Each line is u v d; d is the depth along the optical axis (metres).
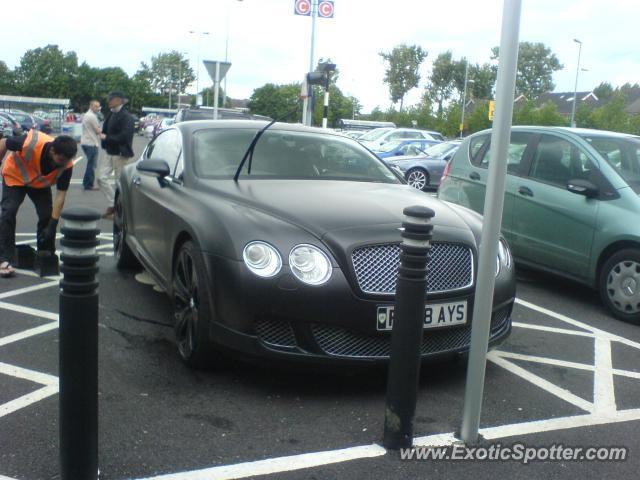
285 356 3.79
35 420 3.55
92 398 2.81
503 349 5.10
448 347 4.05
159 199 5.25
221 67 16.91
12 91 99.06
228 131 5.61
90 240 2.73
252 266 3.84
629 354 5.11
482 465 3.29
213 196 4.62
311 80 15.02
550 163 6.88
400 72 78.12
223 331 3.92
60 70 100.00
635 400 4.21
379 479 3.13
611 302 6.07
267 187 4.77
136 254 5.94
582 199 6.38
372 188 5.00
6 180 6.37
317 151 5.58
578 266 6.42
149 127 49.41
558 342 5.33
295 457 3.29
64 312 2.74
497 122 3.22
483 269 3.34
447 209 4.62
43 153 6.18
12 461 3.13
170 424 3.58
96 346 2.79
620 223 6.02
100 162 11.04
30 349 4.61
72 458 2.82
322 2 23.59
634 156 6.65
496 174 3.25
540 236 6.77
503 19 3.17
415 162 17.98
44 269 6.42
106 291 6.09
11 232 6.44
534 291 6.99
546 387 4.36
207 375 4.25
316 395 4.02
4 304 5.60
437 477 3.17
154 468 3.14
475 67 76.44
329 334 3.84
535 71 100.06
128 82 102.31
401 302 3.25
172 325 5.21
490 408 3.98
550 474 3.25
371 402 3.94
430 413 3.86
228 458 3.26
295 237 3.92
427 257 3.26
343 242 3.88
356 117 70.25
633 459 3.43
